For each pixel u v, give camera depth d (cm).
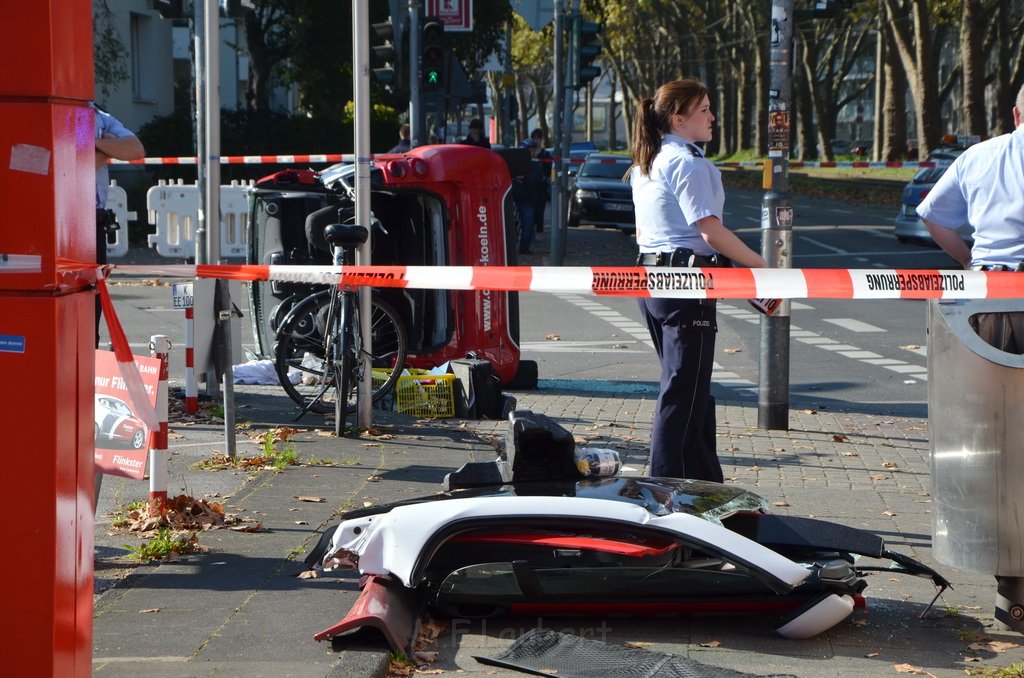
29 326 532
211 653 748
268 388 1867
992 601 889
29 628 541
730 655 773
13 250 527
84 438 569
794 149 13888
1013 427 769
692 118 1022
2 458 538
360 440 1462
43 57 517
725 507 870
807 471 1370
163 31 6000
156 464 1045
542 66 16288
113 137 1158
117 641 768
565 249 4334
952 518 796
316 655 744
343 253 1504
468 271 945
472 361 1692
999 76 8262
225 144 5356
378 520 829
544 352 2372
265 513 1096
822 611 792
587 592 823
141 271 999
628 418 1691
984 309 785
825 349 2419
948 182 859
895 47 9250
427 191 1841
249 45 5781
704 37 13325
